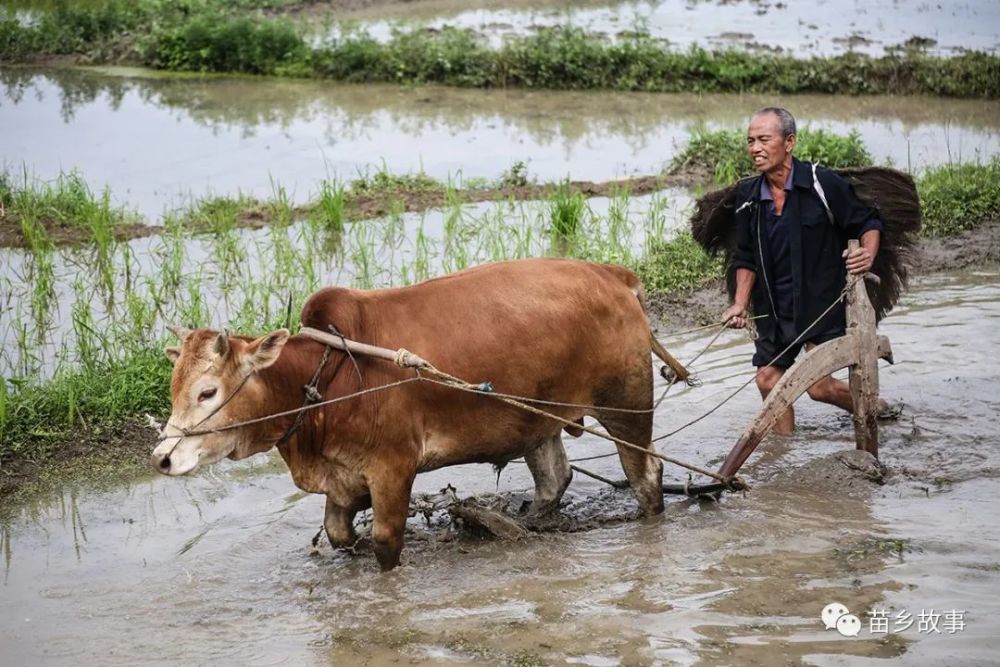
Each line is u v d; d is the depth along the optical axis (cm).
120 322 894
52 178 1299
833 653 506
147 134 1521
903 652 504
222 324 912
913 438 734
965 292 997
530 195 1243
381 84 1850
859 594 557
